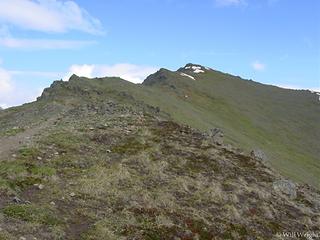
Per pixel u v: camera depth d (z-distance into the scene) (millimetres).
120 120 40344
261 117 134000
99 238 17609
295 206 29344
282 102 161625
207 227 21688
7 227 16562
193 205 24109
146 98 82312
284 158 101000
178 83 133625
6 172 22469
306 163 107000
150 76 146125
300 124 142000
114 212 20609
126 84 88000
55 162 25938
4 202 18891
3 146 28766
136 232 18828
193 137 37188
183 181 26594
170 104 86938
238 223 23797
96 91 73375
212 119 101875
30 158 25703
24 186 21328
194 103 119812
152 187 25031
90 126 36719
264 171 33875
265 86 181750
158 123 40094
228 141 77062
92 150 29953
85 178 24078
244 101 145500
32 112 60375
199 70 169750
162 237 19234
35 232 16859
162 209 21984
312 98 176250
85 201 21094
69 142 30438
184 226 20938
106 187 23094
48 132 34156
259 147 95312
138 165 28375
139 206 21656
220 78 166750
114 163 27953
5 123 58844
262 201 28000
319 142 133750
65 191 21672
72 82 78562
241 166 33344
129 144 32375
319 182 88562
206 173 29906
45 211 18562
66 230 17828
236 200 26469
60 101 63469
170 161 30281
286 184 31969
